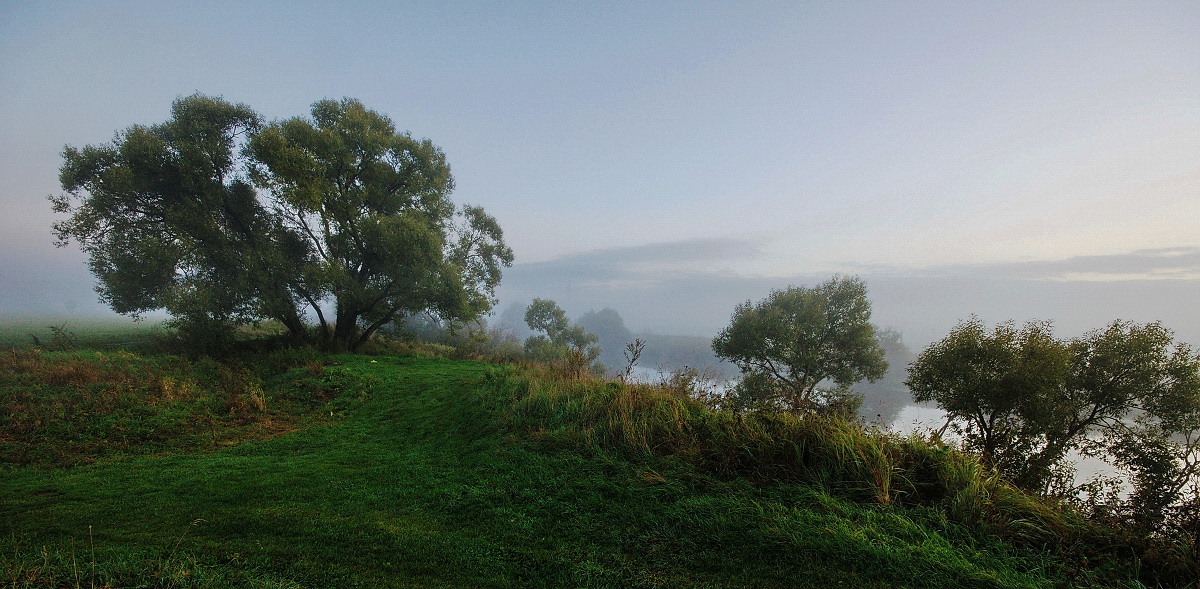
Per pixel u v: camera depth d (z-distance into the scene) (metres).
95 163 17.67
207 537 4.55
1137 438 14.30
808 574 3.70
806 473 5.41
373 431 9.93
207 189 18.53
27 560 3.79
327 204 20.05
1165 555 3.93
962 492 4.69
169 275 19.11
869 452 5.46
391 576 3.81
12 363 12.35
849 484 5.16
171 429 9.57
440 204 25.52
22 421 8.82
